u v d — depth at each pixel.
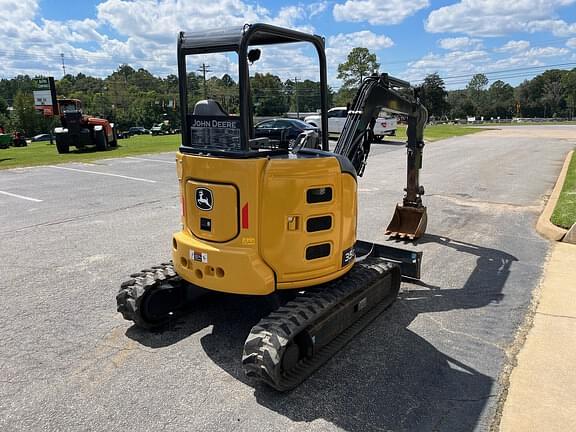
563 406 3.34
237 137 3.64
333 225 3.99
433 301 5.11
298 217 3.75
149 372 3.80
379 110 5.76
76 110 23.03
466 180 12.88
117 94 107.75
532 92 126.12
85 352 4.10
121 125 97.31
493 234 7.66
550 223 7.72
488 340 4.28
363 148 5.67
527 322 4.61
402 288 5.46
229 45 3.59
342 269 4.19
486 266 6.16
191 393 3.52
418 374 3.75
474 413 3.29
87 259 6.41
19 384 3.64
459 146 23.81
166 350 4.13
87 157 19.16
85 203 9.95
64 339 4.31
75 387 3.60
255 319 4.71
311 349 3.72
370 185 12.18
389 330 4.46
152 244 7.08
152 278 4.42
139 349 4.15
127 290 4.34
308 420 3.22
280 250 3.75
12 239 7.34
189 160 3.87
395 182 12.65
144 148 23.80
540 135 33.16
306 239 3.82
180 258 4.06
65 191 11.32
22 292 5.32
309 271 3.90
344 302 4.14
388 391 3.54
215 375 3.76
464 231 7.84
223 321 4.67
